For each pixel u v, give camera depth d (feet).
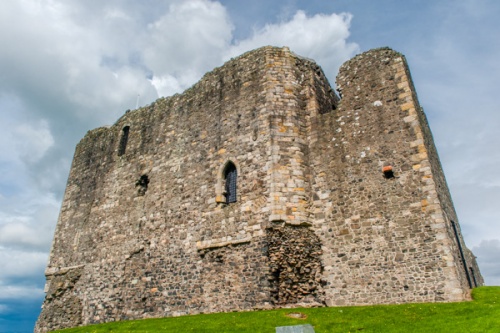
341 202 55.77
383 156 54.44
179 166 72.79
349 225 54.19
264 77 66.33
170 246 67.41
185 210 67.92
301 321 43.98
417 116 53.93
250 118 65.10
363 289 50.49
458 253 51.29
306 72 67.67
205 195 65.92
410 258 48.49
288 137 61.52
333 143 59.57
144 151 81.51
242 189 61.26
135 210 76.74
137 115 87.97
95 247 80.89
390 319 41.32
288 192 57.93
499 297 43.96
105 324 60.80
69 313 77.00
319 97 67.36
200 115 73.51
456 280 45.06
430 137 62.28
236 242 58.49
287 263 53.98
